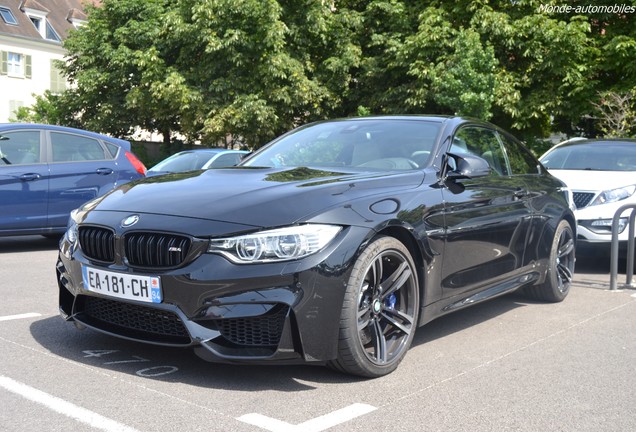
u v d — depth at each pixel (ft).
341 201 11.80
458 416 10.37
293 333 10.78
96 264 11.91
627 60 72.23
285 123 82.84
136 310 11.66
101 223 11.99
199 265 10.81
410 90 75.31
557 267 19.07
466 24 76.18
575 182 26.16
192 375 11.82
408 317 12.75
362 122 16.61
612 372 12.87
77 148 29.63
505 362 13.38
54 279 21.36
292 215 11.08
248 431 9.43
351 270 11.29
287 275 10.68
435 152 14.69
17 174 27.45
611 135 65.87
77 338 14.01
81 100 102.68
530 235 17.33
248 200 11.54
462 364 13.16
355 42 85.25
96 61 101.19
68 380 11.38
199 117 79.25
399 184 13.24
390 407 10.65
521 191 17.03
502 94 71.00
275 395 10.98
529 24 71.67
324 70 83.66
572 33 70.59
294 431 9.49
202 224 11.07
